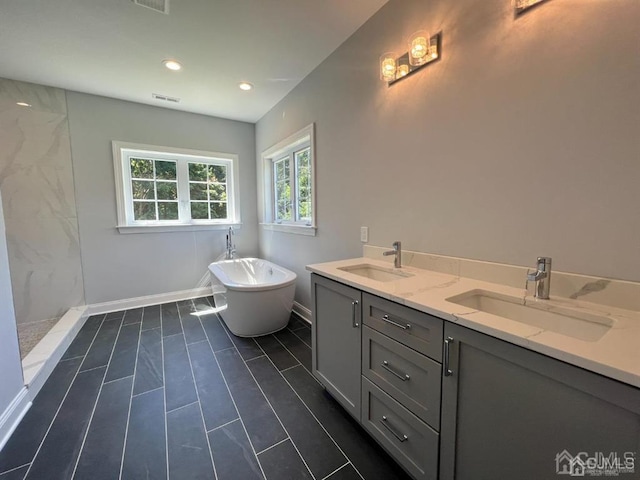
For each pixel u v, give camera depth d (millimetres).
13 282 2801
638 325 820
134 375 2002
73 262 3070
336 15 1867
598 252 999
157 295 3570
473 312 935
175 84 2816
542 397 731
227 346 2436
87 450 1361
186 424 1533
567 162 1055
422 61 1542
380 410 1286
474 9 1318
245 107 3459
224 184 4039
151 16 1827
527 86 1149
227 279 2820
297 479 1213
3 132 2693
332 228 2473
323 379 1727
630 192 917
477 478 904
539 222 1148
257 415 1602
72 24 1895
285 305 2695
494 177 1292
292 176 3297
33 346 2408
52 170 2918
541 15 1093
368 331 1329
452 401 954
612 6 920
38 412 1622
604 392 623
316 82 2525
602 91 954
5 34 1989
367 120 2008
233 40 2105
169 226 3572
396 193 1820
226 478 1219
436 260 1570
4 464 1284
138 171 3439
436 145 1544
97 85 2836
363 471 1252
